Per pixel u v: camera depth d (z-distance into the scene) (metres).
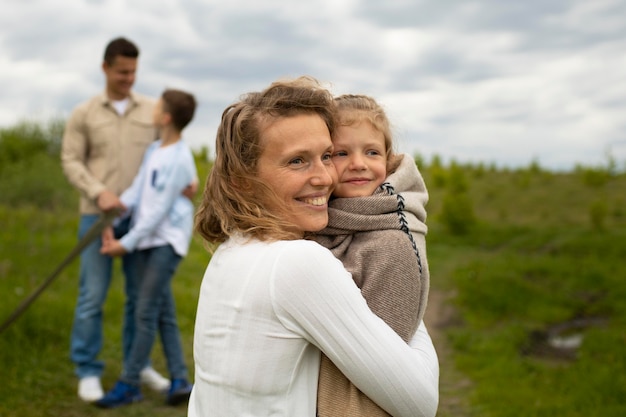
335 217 1.61
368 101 1.79
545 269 11.48
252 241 1.53
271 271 1.43
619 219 18.94
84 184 4.64
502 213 20.64
